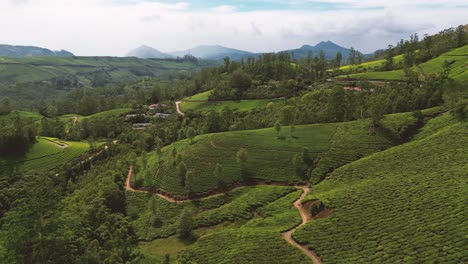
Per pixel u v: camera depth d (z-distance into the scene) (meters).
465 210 56.62
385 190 71.81
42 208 52.88
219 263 60.41
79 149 157.00
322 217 70.50
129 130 198.88
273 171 101.25
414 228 56.44
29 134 156.25
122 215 92.00
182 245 76.38
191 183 100.50
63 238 52.88
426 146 90.56
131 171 120.81
